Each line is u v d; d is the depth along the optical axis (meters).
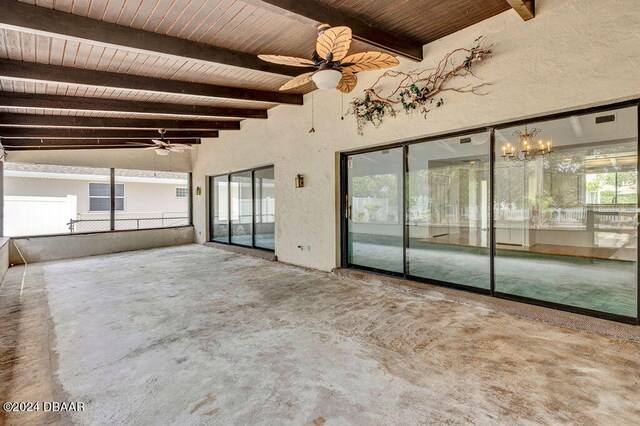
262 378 2.24
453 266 5.27
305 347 2.70
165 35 3.36
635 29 2.67
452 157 5.61
